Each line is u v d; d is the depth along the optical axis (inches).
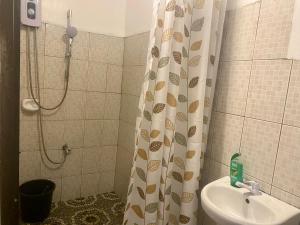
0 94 26.3
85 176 94.3
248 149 49.9
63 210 85.5
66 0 81.9
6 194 28.5
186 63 54.0
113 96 94.7
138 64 83.7
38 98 80.9
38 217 77.2
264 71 46.7
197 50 52.5
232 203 47.7
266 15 46.2
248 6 49.7
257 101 48.0
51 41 80.6
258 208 43.5
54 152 87.0
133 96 86.7
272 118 45.3
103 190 98.9
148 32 78.2
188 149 53.7
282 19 43.5
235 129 52.6
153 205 52.7
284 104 43.4
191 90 53.4
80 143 91.4
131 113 88.0
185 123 55.7
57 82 83.5
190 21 52.9
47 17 79.5
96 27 88.3
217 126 57.0
